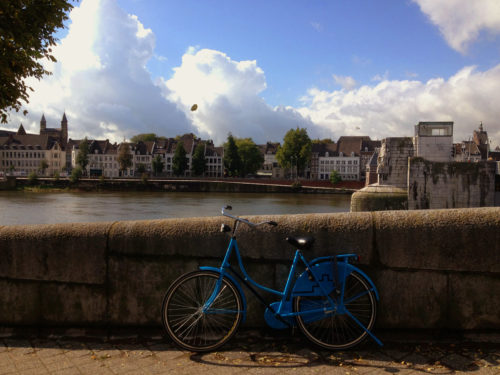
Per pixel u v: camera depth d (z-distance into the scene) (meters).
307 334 3.01
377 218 3.23
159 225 3.42
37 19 5.99
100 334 3.35
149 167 123.69
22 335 3.35
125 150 114.69
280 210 48.06
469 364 2.75
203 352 2.97
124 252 3.39
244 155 114.75
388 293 3.19
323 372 2.67
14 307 3.44
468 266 3.10
